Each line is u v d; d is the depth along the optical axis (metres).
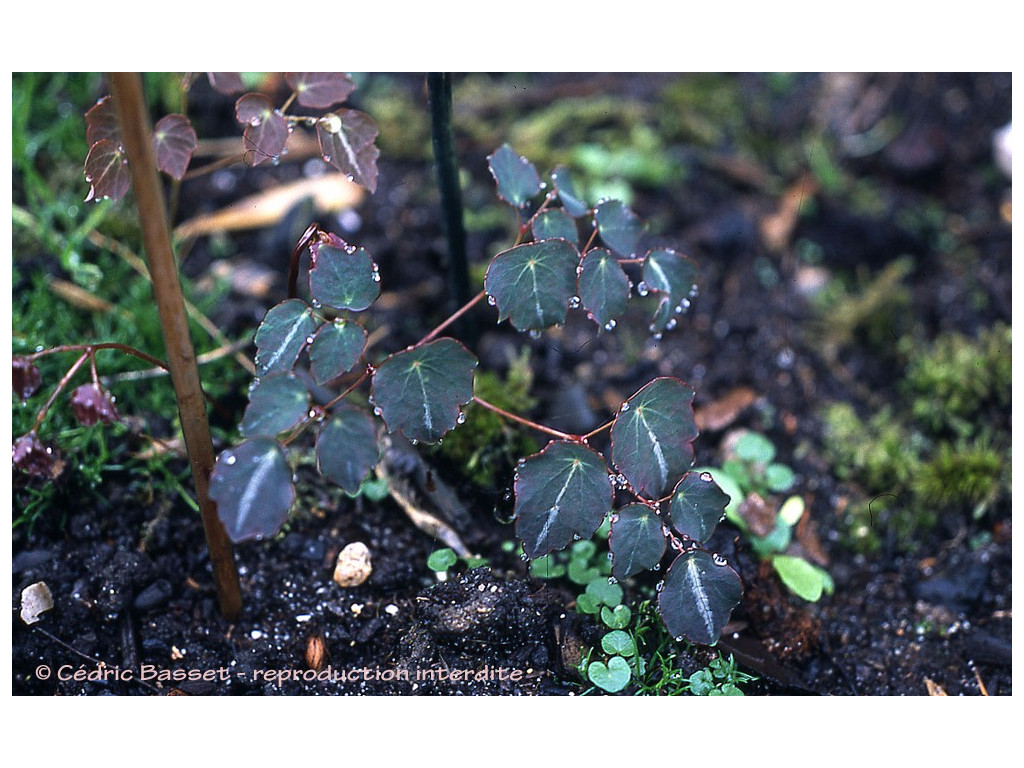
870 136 0.73
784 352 0.60
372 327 0.57
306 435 0.52
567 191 0.43
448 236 0.49
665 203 0.67
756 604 0.47
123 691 0.44
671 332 0.60
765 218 0.67
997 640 0.49
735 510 0.50
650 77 0.75
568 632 0.46
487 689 0.45
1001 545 0.53
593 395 0.56
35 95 0.62
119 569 0.46
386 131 0.67
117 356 0.53
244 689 0.45
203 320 0.55
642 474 0.39
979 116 0.73
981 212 0.68
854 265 0.66
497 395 0.52
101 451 0.50
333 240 0.40
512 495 0.47
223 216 0.62
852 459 0.56
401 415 0.38
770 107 0.75
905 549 0.53
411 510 0.49
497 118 0.71
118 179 0.41
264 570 0.48
